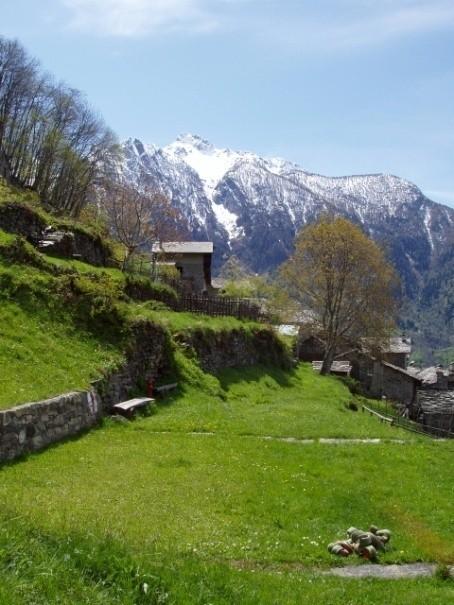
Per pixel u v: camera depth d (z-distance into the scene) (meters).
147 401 31.84
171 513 16.48
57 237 47.16
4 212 44.00
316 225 79.38
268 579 12.81
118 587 9.65
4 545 9.52
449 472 25.88
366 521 18.81
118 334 34.28
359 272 77.88
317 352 99.06
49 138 79.94
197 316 54.75
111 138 91.69
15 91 81.00
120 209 73.12
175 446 25.08
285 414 38.06
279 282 85.31
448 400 85.19
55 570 9.36
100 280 38.66
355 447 28.47
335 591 12.85
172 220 84.62
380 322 77.94
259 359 62.97
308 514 18.58
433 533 18.39
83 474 19.42
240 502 18.69
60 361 28.30
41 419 22.27
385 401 81.31
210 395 40.19
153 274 62.81
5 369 24.64
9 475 18.06
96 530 12.87
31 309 30.78
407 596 13.26
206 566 12.25
